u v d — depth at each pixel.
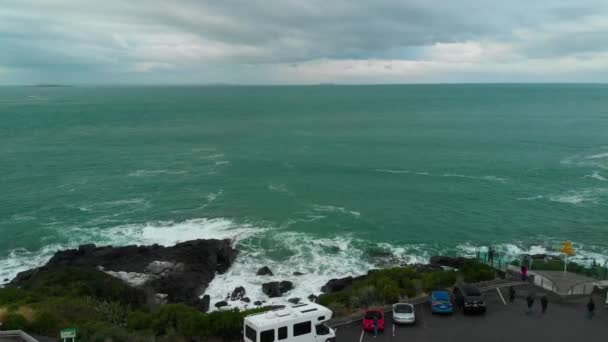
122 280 42.88
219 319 26.77
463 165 98.75
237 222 63.66
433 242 57.91
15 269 50.91
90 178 87.81
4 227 62.53
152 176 89.38
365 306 31.17
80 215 67.00
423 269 47.72
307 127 167.50
